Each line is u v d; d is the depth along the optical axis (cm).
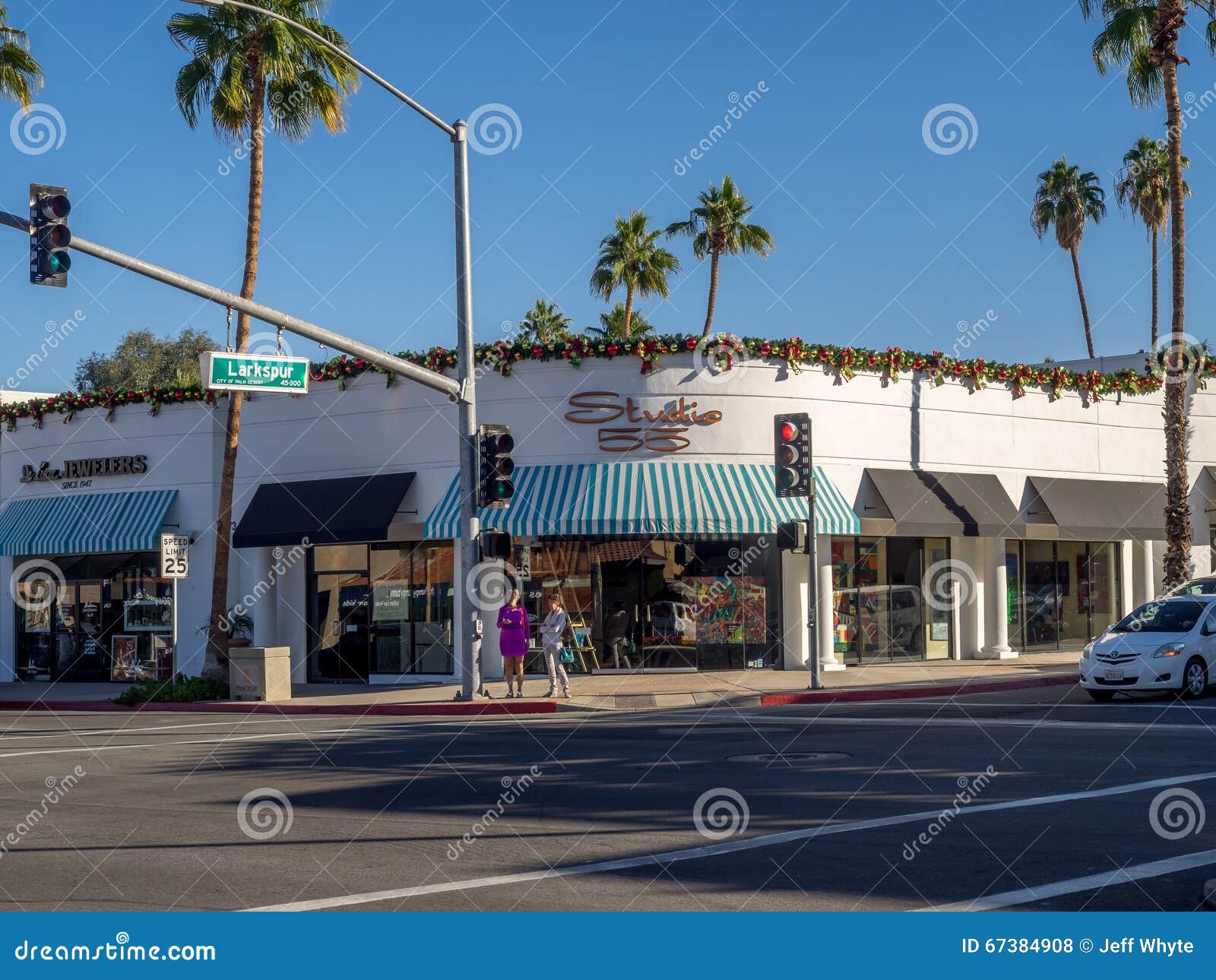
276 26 2719
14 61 3225
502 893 858
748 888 850
